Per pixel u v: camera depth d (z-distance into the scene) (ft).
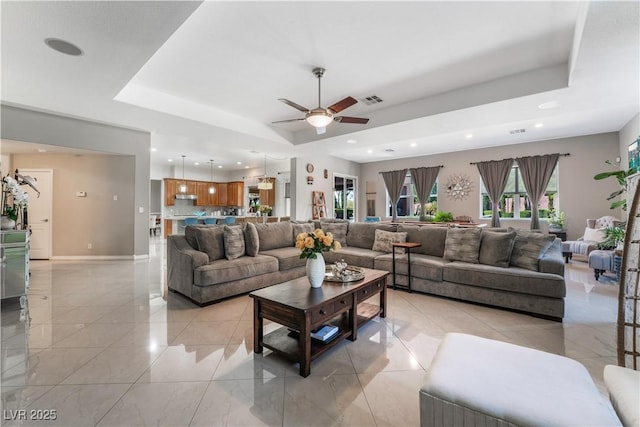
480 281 10.57
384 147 25.09
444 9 7.95
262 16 8.24
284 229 15.25
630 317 5.55
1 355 6.91
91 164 19.04
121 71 10.24
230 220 27.81
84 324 8.76
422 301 11.21
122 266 17.07
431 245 13.48
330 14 8.16
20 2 6.86
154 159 28.96
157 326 8.66
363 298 8.34
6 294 9.70
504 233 11.31
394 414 5.04
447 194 27.22
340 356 7.01
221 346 7.47
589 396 3.40
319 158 27.91
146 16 7.43
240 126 17.26
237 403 5.29
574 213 21.11
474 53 10.17
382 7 7.88
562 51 9.94
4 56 9.29
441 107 13.55
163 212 32.19
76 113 14.21
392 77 11.96
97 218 19.06
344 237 16.61
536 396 3.39
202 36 9.21
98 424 4.74
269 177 32.63
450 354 4.35
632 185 7.22
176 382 5.90
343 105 10.97
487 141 22.82
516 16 8.19
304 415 5.00
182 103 14.62
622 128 18.60
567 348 7.41
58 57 9.37
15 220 10.73
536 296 9.55
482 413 3.30
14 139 14.11
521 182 24.11
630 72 9.49
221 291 10.79
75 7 7.07
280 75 11.85
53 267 16.72
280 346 6.91
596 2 6.28
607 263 13.89
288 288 7.70
